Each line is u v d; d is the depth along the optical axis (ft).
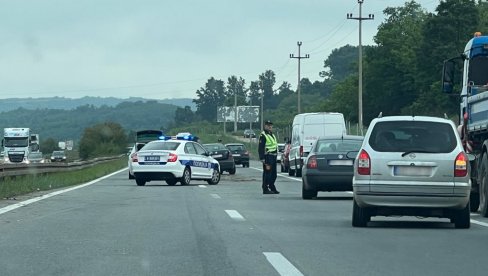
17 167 127.85
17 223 69.00
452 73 93.09
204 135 619.26
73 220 71.56
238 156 266.98
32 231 63.05
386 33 398.21
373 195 64.23
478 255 51.29
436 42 329.52
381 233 62.64
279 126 546.67
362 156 64.90
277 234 61.46
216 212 79.92
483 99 78.84
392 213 65.77
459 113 92.94
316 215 77.46
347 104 439.63
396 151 64.34
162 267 46.19
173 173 135.23
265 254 51.19
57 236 59.93
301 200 98.37
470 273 44.78
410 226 68.18
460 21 324.60
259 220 72.08
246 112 622.13
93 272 44.62
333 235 61.21
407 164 63.98
